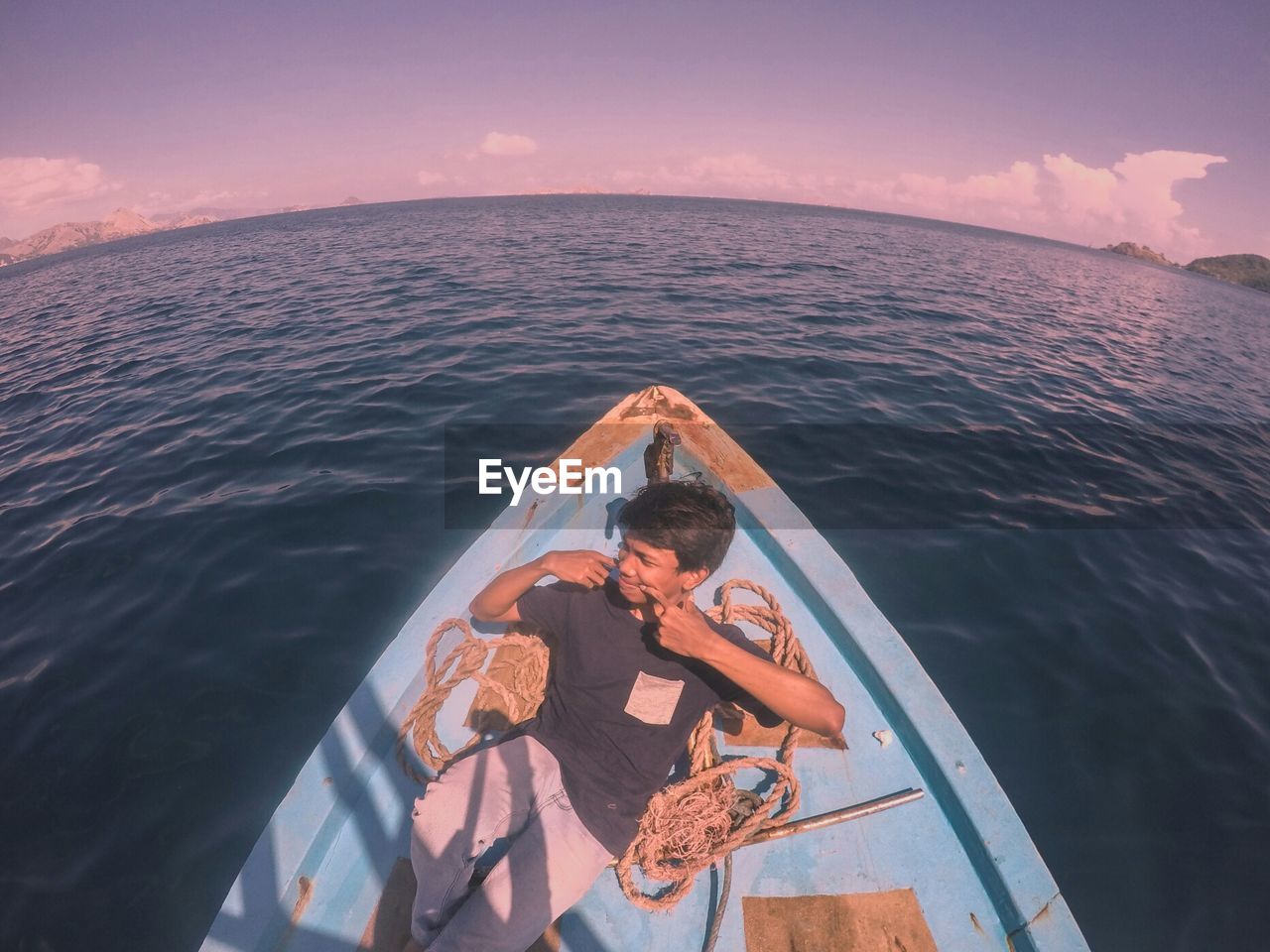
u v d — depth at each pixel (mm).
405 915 1630
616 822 1563
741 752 2051
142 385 8328
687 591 1508
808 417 6867
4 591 4160
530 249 22188
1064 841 2762
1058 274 36219
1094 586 4340
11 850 2668
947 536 4785
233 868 2598
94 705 3299
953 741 1981
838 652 2420
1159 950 2414
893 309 13820
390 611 3893
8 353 11320
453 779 1616
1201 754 3164
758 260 20953
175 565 4309
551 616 1711
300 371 8352
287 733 3150
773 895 1704
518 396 7258
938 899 1693
